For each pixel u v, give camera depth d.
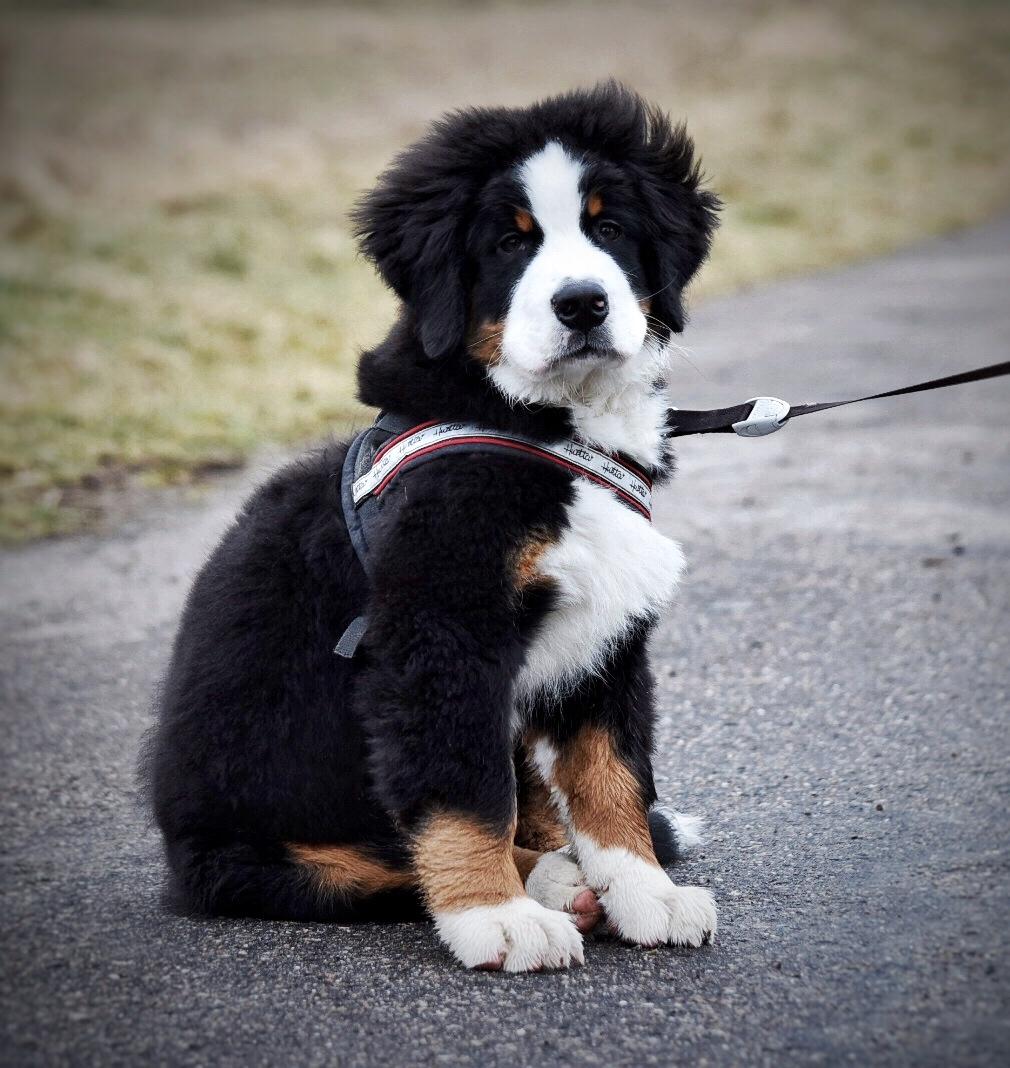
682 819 4.67
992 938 3.82
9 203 19.12
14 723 6.20
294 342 13.71
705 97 29.64
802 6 42.47
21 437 10.66
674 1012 3.55
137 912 4.27
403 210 4.31
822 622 6.92
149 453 10.48
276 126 25.52
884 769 5.16
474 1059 3.36
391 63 33.34
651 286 4.43
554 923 3.84
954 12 41.41
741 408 4.56
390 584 3.85
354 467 4.20
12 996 3.73
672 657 6.59
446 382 4.18
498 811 3.85
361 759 4.11
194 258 16.89
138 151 23.00
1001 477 9.26
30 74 30.47
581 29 39.03
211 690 4.12
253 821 4.14
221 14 41.84
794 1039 3.38
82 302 14.80
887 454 10.00
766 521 8.66
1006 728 5.48
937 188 23.08
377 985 3.75
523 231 4.19
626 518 4.13
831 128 27.19
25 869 4.67
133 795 5.37
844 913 4.05
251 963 3.89
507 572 3.87
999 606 6.96
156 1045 3.46
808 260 18.58
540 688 4.21
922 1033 3.37
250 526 4.30
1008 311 14.98
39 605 7.81
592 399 4.20
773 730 5.64
